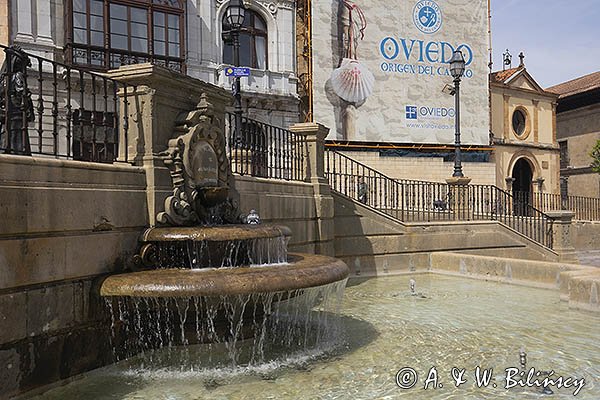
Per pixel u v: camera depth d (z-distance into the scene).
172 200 5.95
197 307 5.06
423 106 22.94
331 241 11.15
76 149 15.10
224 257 5.85
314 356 5.86
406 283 11.50
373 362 5.69
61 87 16.41
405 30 22.64
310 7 21.20
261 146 9.30
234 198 7.30
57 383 4.71
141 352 5.43
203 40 19.86
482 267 11.95
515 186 28.50
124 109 5.91
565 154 35.00
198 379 5.07
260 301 5.59
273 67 21.45
